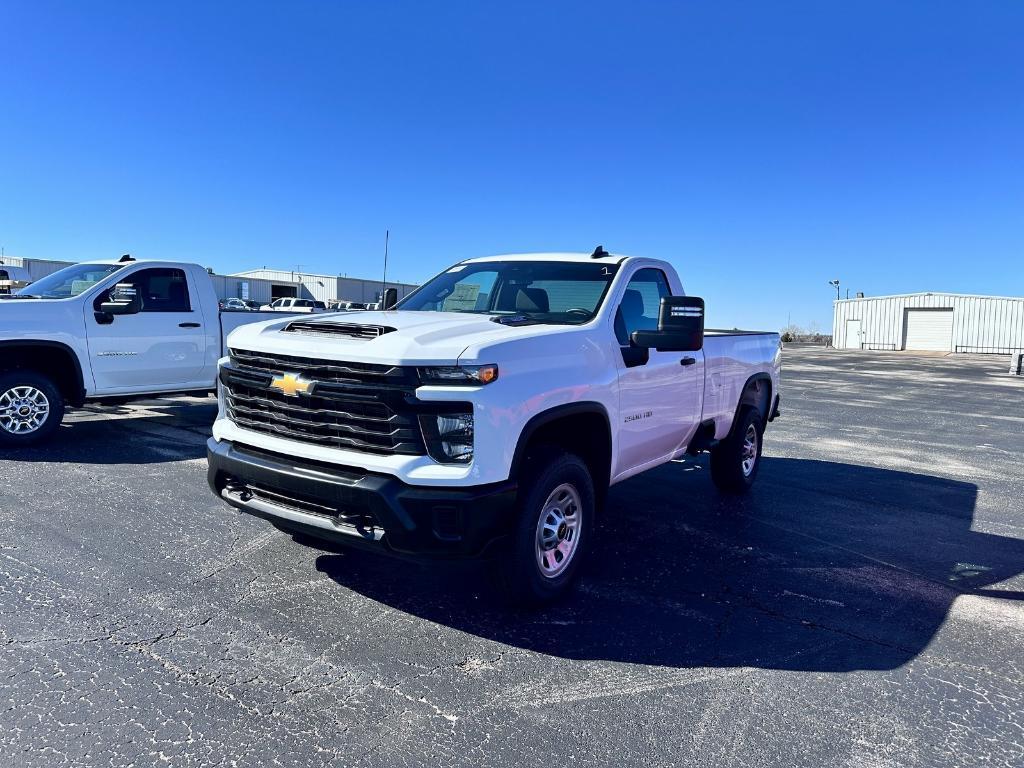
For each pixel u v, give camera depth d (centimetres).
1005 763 276
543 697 311
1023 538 586
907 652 369
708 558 503
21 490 591
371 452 350
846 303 5228
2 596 386
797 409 1498
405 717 291
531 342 378
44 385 752
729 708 308
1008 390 2048
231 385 411
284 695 303
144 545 472
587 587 438
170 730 275
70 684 303
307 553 467
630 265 511
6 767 248
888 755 278
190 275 871
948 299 4656
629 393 462
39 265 3719
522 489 373
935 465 902
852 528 596
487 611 395
